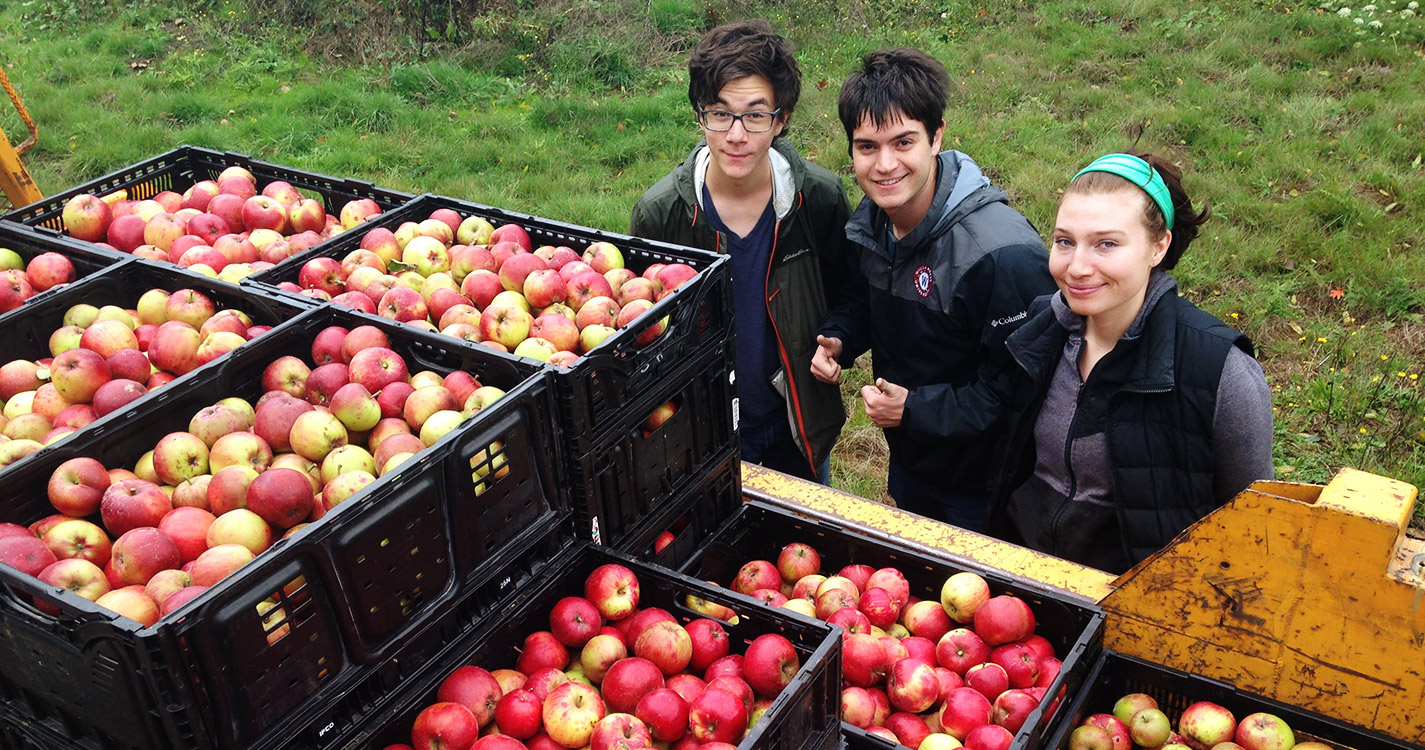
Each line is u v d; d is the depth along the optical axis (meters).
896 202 2.82
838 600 2.22
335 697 1.58
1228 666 2.07
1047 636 2.23
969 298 2.82
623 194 7.26
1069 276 2.24
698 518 2.42
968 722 1.99
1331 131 7.57
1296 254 6.12
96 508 1.81
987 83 8.80
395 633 1.68
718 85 2.84
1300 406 4.96
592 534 2.06
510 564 1.89
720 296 2.31
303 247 2.82
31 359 2.39
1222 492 2.40
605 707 1.86
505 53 9.88
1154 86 8.55
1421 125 7.55
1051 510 2.61
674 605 2.04
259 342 2.12
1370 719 1.95
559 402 1.95
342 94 8.99
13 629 1.46
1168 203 2.19
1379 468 4.54
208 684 1.39
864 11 10.53
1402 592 1.83
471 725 1.73
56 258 2.66
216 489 1.79
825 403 3.43
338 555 1.55
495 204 7.07
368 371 2.06
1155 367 2.28
